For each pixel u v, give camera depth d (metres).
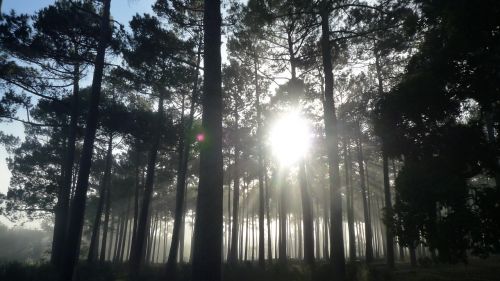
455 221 8.80
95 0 15.88
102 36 15.08
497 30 9.74
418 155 10.66
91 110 14.13
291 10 14.84
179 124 23.91
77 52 19.00
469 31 9.78
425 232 9.39
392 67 22.70
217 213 6.98
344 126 26.84
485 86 10.24
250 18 16.56
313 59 19.91
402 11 13.32
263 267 19.83
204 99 7.57
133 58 18.06
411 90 10.59
